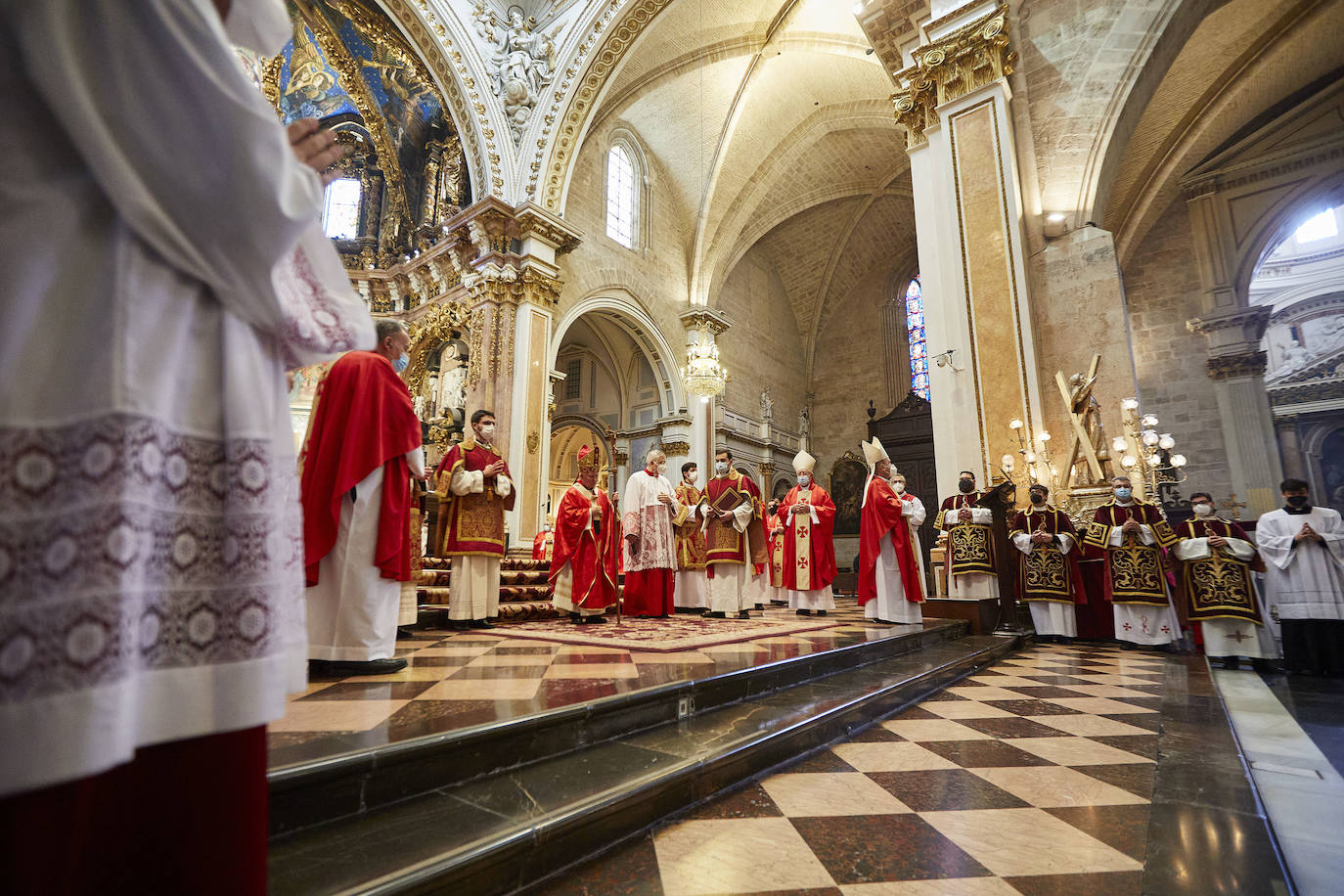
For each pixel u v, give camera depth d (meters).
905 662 4.85
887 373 22.50
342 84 15.91
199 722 0.75
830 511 8.38
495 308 13.20
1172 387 14.97
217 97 0.77
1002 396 8.36
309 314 1.00
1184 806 2.17
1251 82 12.27
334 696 2.61
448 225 13.85
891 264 22.92
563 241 13.79
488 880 1.55
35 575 0.63
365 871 1.40
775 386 22.34
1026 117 9.40
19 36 0.71
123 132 0.74
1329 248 22.23
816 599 8.27
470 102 13.25
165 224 0.77
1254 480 13.58
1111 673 5.30
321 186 0.94
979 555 7.62
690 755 2.37
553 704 2.46
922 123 9.96
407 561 3.32
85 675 0.63
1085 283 8.58
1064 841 1.94
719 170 17.34
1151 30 8.74
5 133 0.70
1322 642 5.25
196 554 0.79
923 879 1.70
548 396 13.28
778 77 15.97
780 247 22.86
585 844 1.83
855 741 3.13
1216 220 14.91
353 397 3.18
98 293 0.72
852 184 19.97
